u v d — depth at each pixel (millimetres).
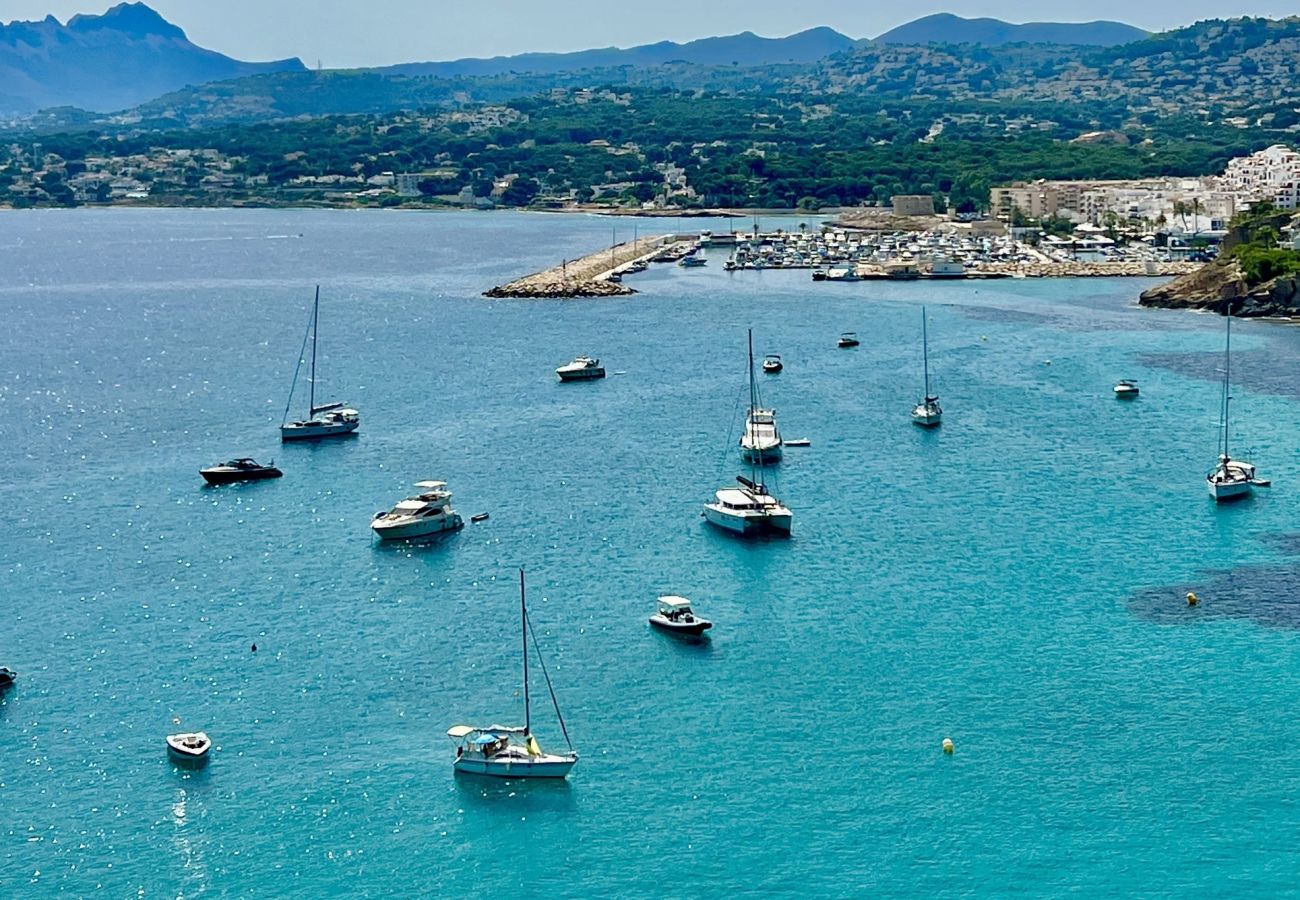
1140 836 128875
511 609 174625
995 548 194250
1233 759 139875
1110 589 179500
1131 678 155500
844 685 154750
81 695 153625
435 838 129875
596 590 180625
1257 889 122125
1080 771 138375
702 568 187750
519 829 130875
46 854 127750
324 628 169750
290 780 138000
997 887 122688
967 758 140750
